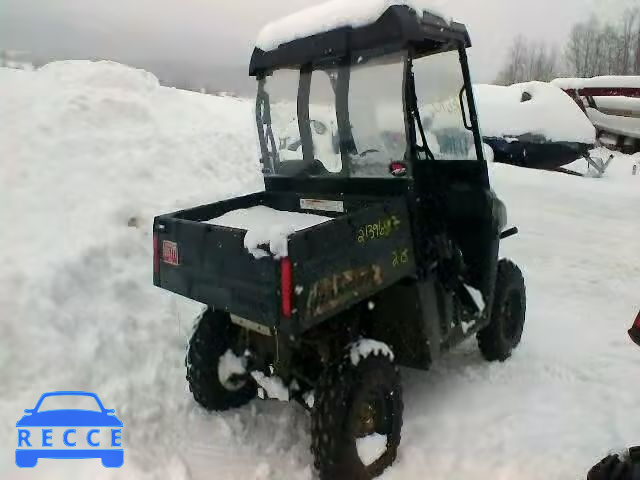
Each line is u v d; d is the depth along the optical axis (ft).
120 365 12.17
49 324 12.26
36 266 13.44
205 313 10.98
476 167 11.71
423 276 10.06
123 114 23.15
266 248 7.80
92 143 20.22
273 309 7.79
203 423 10.80
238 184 21.79
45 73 25.13
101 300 13.70
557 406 11.28
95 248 14.84
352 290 8.63
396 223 9.55
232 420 10.91
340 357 8.95
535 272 19.70
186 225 9.20
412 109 9.91
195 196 19.39
